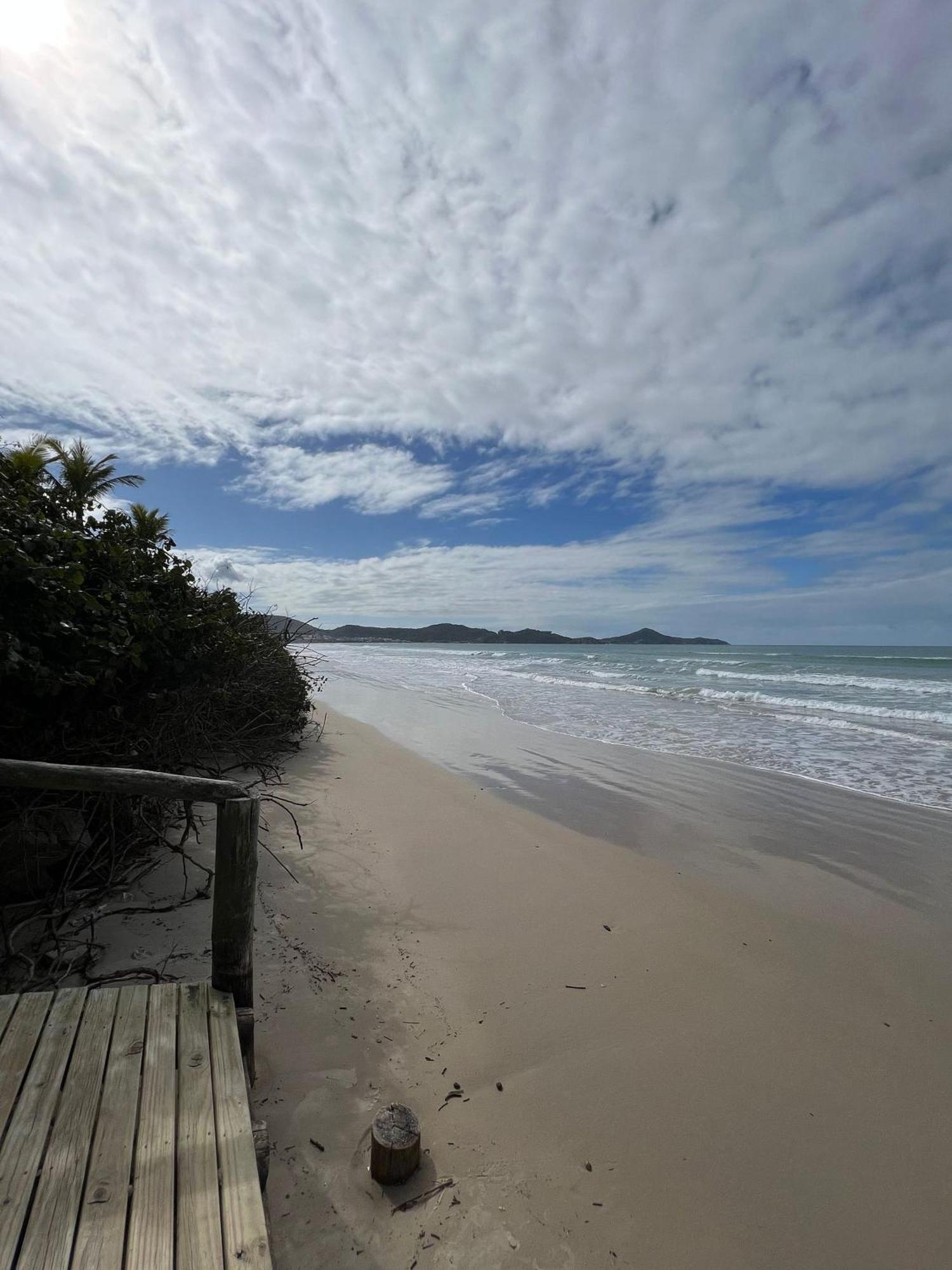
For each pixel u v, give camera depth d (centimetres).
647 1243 205
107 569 454
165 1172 169
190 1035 221
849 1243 207
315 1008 311
